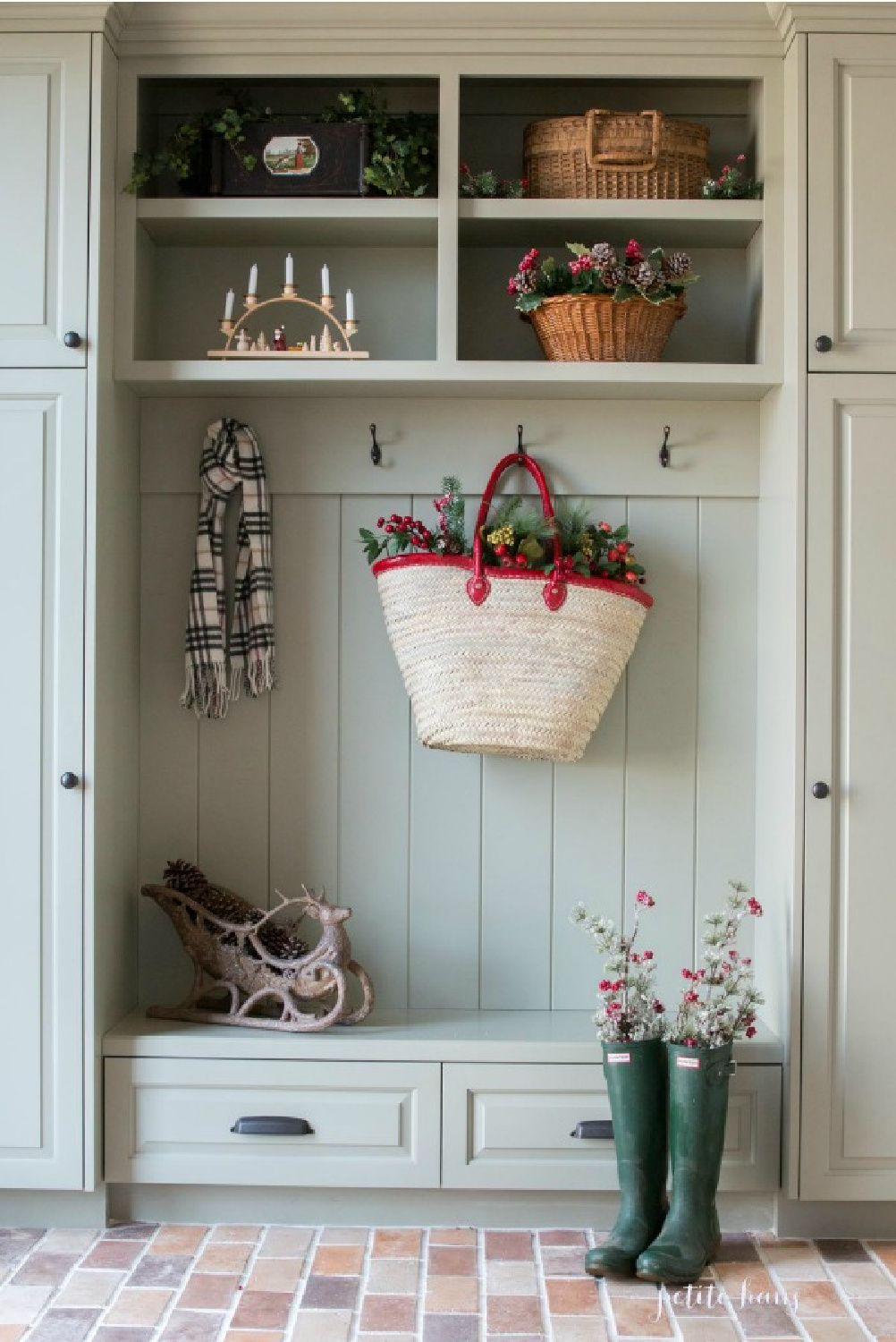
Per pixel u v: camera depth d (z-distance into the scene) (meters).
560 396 3.04
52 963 2.71
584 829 3.09
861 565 2.71
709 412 3.07
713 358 3.13
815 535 2.71
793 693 2.71
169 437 3.09
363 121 2.87
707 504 3.09
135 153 2.84
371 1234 2.72
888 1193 2.70
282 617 3.11
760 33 2.80
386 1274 2.52
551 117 3.13
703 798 3.09
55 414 2.71
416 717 2.88
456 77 2.82
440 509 2.92
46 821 2.71
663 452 3.06
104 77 2.74
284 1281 2.48
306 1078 2.72
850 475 2.71
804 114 2.71
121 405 2.92
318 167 2.86
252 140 2.87
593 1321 2.33
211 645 3.04
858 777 2.71
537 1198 2.77
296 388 2.96
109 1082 2.73
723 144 3.11
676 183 2.88
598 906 3.09
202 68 2.83
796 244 2.73
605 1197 2.77
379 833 3.10
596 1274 2.52
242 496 3.06
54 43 2.71
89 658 2.71
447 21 2.79
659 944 3.08
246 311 2.91
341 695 3.11
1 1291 2.43
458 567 2.77
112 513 2.85
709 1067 2.55
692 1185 2.56
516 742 2.79
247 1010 2.83
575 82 3.10
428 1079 2.72
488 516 3.08
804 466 2.71
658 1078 2.62
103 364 2.77
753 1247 2.68
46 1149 2.70
